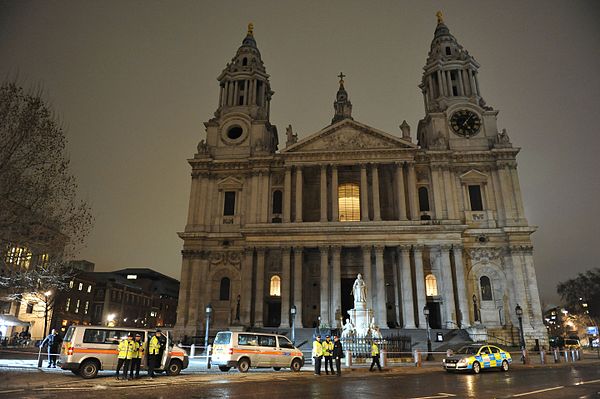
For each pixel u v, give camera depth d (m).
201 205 59.84
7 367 25.20
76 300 81.75
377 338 34.38
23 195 26.22
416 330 47.62
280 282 54.59
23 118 26.08
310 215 60.75
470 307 52.91
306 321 54.47
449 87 65.75
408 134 59.44
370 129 58.91
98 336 22.30
